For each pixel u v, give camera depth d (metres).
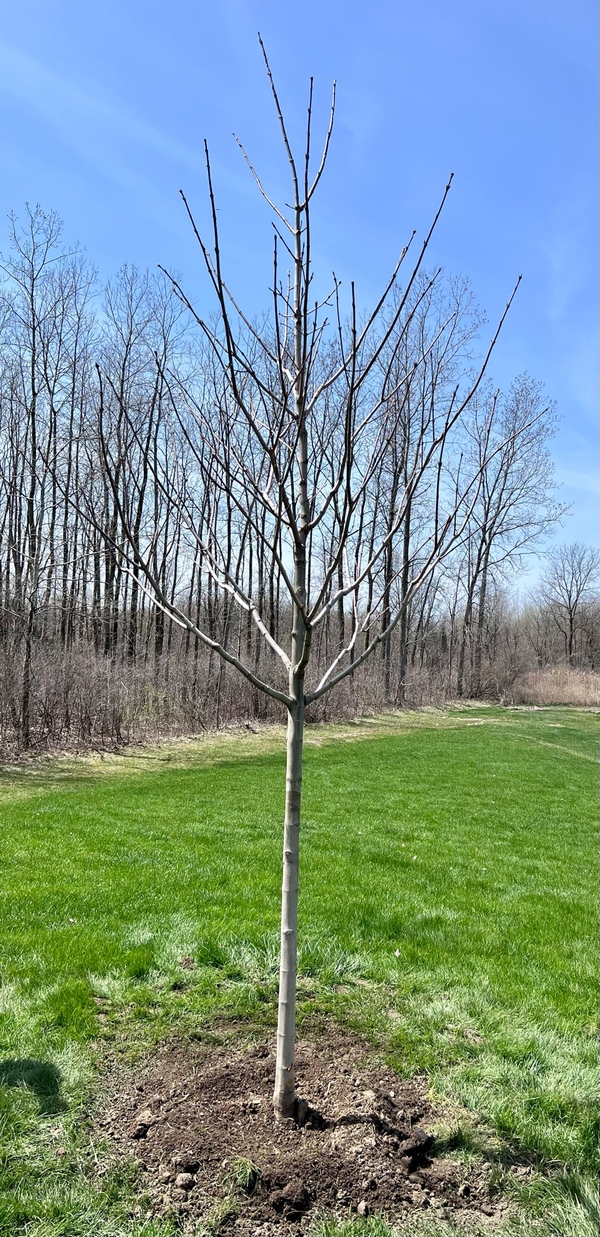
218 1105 2.85
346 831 8.47
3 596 16.69
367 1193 2.43
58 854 6.59
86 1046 3.31
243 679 21.31
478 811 10.43
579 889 6.60
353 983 4.14
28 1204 2.35
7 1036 3.33
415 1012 3.79
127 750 15.23
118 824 8.05
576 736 22.86
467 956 4.61
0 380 18.45
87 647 18.08
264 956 4.39
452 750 17.86
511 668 36.28
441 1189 2.49
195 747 16.27
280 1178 2.44
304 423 2.73
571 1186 2.54
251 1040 3.42
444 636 42.19
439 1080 3.12
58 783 11.26
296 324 2.71
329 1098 2.92
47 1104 2.87
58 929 4.64
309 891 5.79
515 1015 3.82
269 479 3.25
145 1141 2.66
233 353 2.31
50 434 16.97
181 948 4.43
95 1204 2.36
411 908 5.52
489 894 6.19
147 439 2.75
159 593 2.58
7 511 18.70
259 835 7.79
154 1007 3.72
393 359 2.78
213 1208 2.34
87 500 3.07
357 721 23.42
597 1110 2.97
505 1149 2.73
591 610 58.88
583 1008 3.94
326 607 2.81
